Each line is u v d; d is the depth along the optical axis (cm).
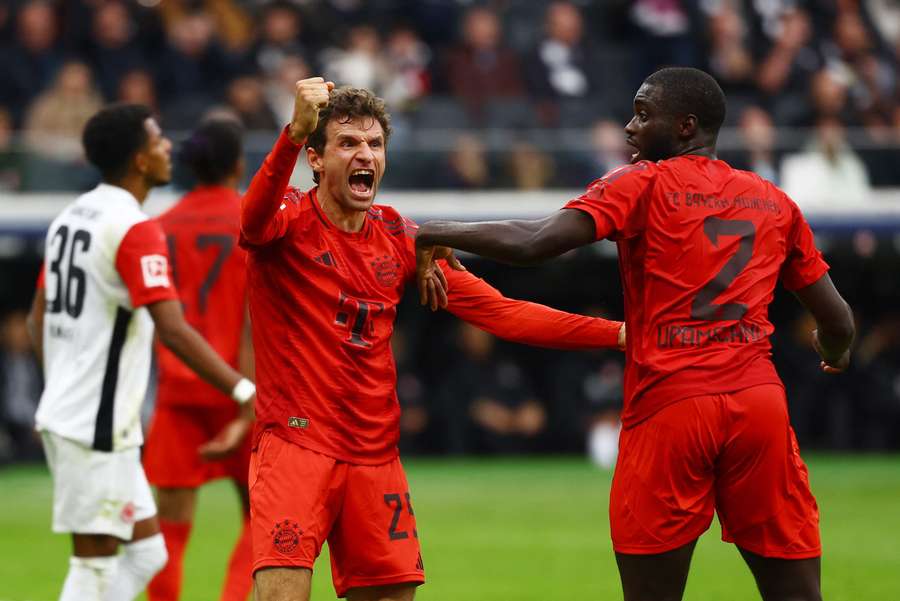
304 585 1582
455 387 5544
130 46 5962
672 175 1644
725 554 3322
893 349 5756
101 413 1898
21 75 5797
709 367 1602
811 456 5631
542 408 5825
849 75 6319
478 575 2952
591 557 3222
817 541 1653
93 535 1909
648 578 1619
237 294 2347
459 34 6512
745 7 6588
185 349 1916
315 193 1692
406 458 5553
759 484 1619
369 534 1638
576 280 5731
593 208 1609
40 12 5872
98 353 1908
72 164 5312
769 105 6153
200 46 5916
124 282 1909
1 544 3409
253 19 6278
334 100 1655
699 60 6322
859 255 5681
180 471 2298
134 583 1969
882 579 2883
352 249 1664
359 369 1645
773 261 1667
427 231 1633
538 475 5028
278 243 1642
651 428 1608
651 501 1606
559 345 1766
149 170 2009
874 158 5569
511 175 5584
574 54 6234
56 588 2759
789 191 5538
